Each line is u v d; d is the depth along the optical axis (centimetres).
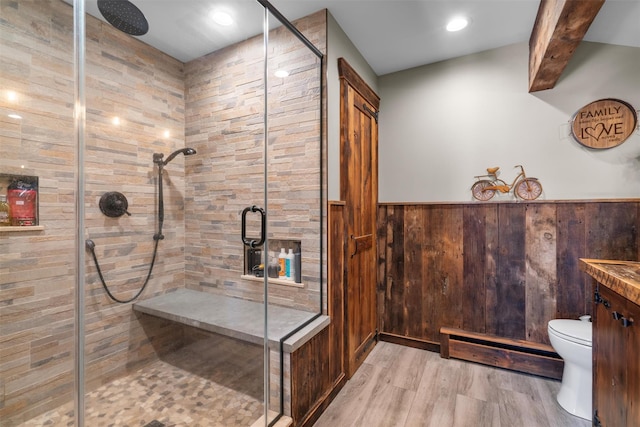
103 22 177
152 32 189
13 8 147
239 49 202
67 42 165
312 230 196
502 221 231
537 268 220
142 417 160
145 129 197
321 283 194
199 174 212
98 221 176
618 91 201
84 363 166
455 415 174
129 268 187
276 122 205
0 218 144
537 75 197
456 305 246
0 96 144
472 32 214
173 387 177
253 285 186
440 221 253
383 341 275
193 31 192
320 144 192
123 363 178
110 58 181
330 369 192
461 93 247
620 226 198
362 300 243
